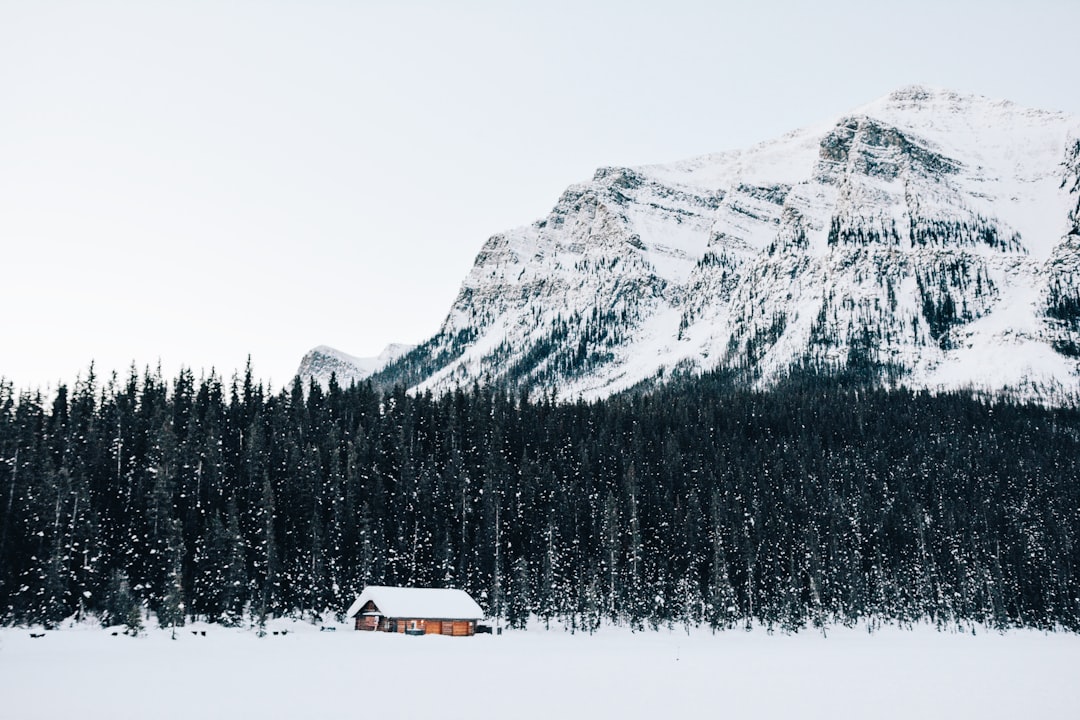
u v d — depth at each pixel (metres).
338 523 145.25
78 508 124.94
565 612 148.62
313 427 177.38
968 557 179.12
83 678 79.00
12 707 66.00
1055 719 71.12
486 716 67.06
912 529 185.25
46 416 152.25
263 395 184.00
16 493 121.81
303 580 136.38
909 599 170.88
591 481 175.25
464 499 163.62
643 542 161.88
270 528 132.50
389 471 164.88
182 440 150.25
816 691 82.88
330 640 117.19
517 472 174.38
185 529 134.38
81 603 119.88
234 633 119.62
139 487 138.12
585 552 157.12
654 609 151.25
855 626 162.38
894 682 89.56
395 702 70.94
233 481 147.88
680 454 193.00
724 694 80.12
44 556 119.88
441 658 100.69
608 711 70.62
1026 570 175.88
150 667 86.44
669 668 97.94
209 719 63.00
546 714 68.56
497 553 153.50
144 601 126.06
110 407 161.38
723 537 164.75
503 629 141.62
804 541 169.00
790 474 198.38
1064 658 115.31
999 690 84.94
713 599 150.25
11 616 114.56
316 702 69.88
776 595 156.50
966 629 165.62
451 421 189.88
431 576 147.88
